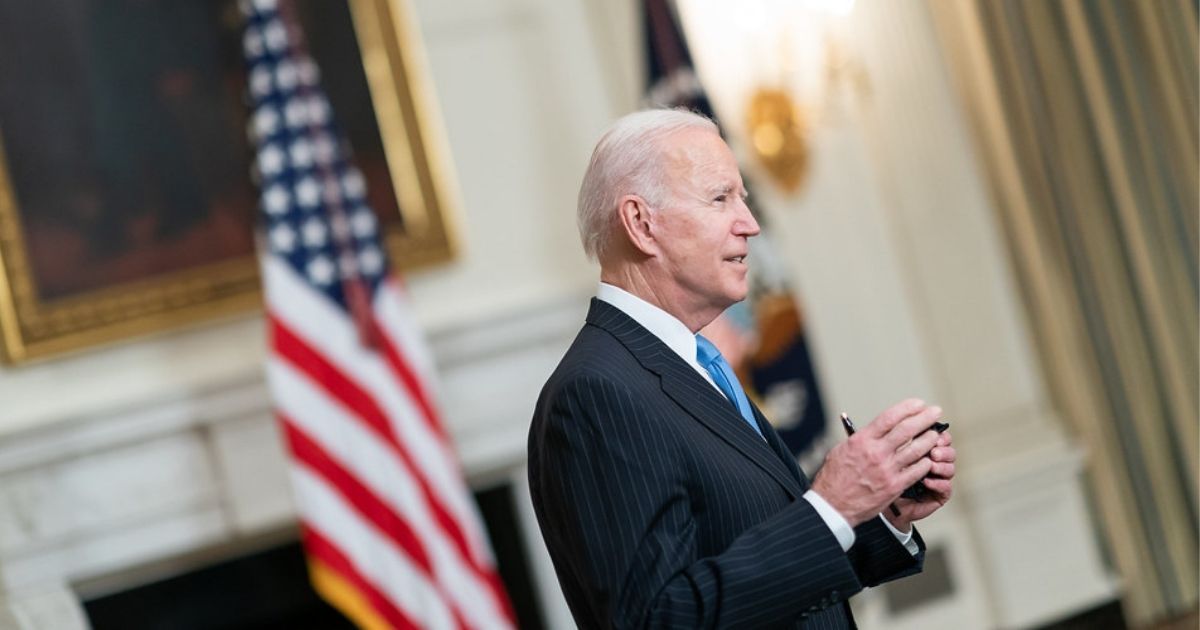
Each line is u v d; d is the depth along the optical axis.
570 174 8.44
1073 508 9.05
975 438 8.98
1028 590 8.89
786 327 8.29
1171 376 8.64
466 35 8.41
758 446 2.75
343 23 8.16
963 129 9.16
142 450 7.67
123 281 7.79
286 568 8.15
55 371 7.73
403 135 8.16
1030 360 9.20
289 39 7.29
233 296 7.89
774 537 2.52
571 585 2.82
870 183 8.98
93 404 7.72
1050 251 8.96
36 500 7.50
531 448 2.90
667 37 8.26
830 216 8.86
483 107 8.40
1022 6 8.84
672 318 2.84
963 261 9.10
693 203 2.80
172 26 7.96
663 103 8.20
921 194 9.05
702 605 2.44
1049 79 8.80
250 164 7.98
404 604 6.80
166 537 7.67
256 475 7.75
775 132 8.74
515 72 8.46
